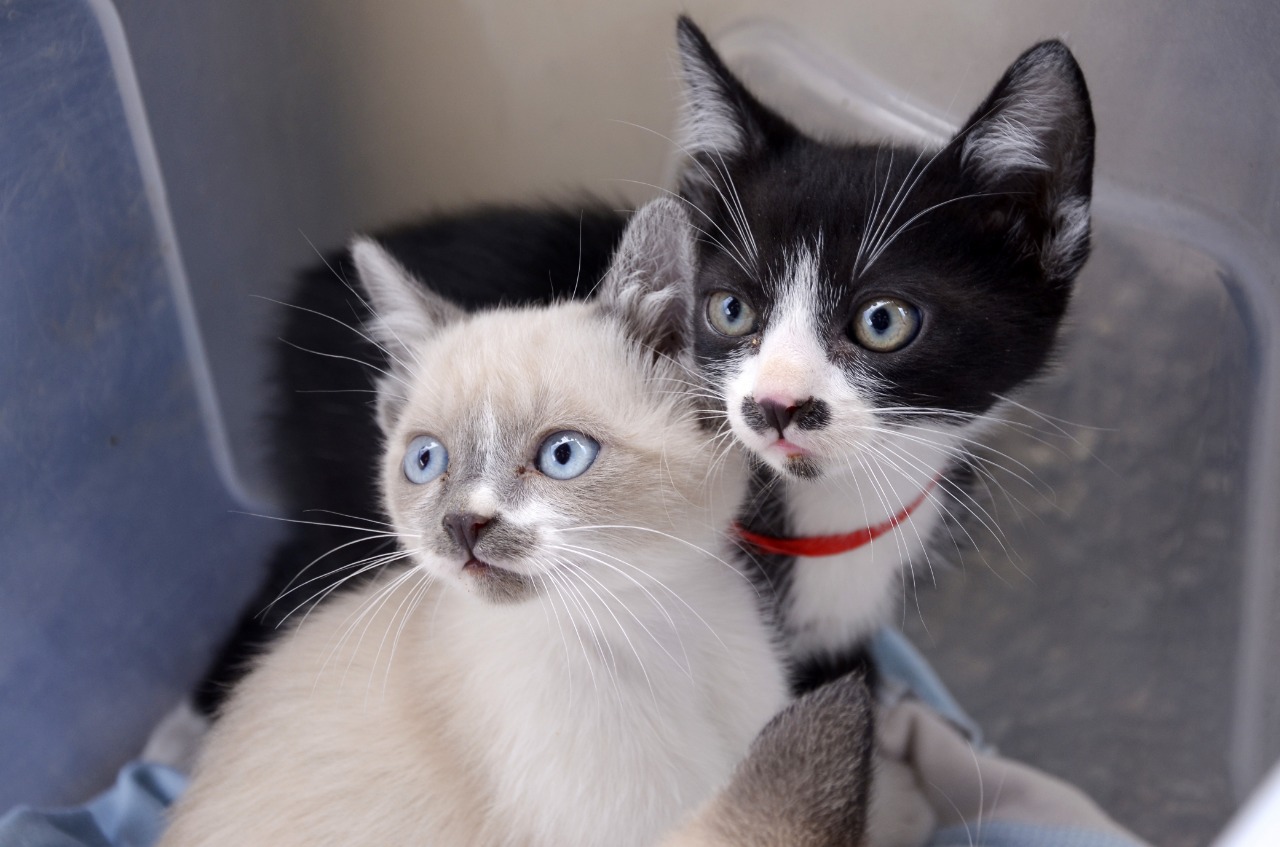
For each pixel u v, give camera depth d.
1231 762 0.41
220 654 0.45
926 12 0.44
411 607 0.37
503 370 0.35
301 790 0.36
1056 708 0.46
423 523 0.34
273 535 0.47
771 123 0.40
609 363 0.35
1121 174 0.43
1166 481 0.44
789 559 0.39
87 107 0.41
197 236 0.44
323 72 0.45
